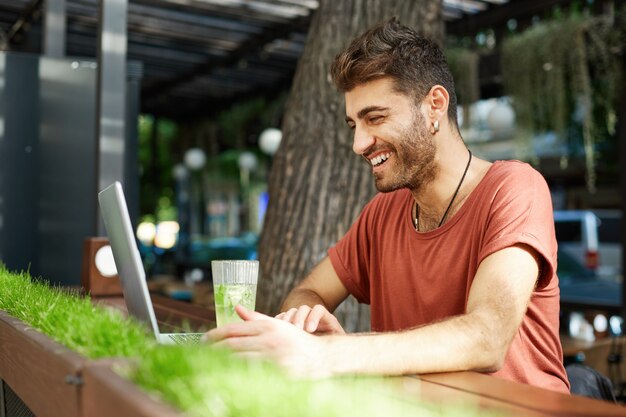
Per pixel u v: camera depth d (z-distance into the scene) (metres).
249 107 8.71
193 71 7.66
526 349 1.51
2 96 3.99
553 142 5.79
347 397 0.84
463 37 5.84
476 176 1.65
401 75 1.56
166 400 0.78
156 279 8.43
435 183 1.66
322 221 2.81
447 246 1.63
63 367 1.01
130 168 5.36
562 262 7.20
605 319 4.71
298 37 6.42
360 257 1.93
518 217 1.47
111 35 3.38
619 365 3.70
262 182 11.05
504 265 1.40
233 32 6.29
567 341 4.00
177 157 10.47
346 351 1.20
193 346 0.98
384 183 1.63
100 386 0.87
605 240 7.80
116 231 1.37
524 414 0.93
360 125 1.60
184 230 11.85
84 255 3.05
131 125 5.37
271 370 0.87
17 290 1.66
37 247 4.02
